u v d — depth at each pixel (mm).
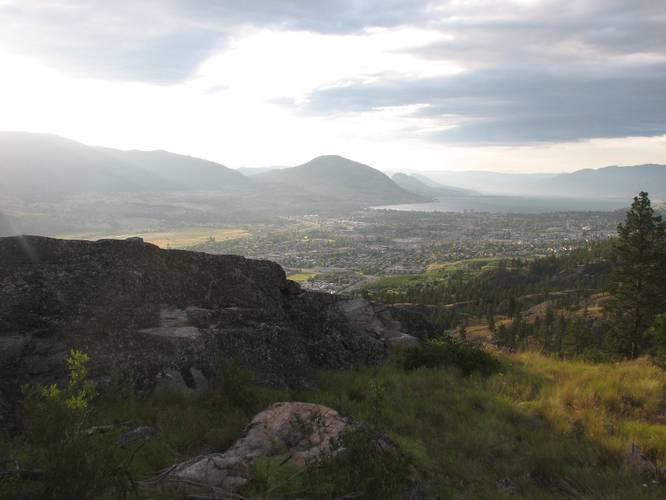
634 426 8812
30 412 5066
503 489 6512
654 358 15586
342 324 14297
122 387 7871
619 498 6137
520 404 9922
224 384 8336
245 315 11219
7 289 8703
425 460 6875
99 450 4770
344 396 9438
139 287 10180
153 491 5023
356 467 5617
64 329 8625
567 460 7500
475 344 14789
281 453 6168
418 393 10227
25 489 4512
